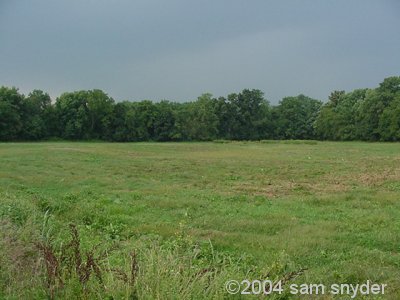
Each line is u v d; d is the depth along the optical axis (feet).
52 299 14.39
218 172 70.03
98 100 248.11
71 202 40.29
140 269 15.40
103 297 14.11
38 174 61.41
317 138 288.10
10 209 29.09
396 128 226.79
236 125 285.43
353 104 273.95
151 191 48.67
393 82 248.11
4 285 15.94
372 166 81.20
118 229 30.58
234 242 27.53
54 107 249.55
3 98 229.04
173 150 134.51
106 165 76.95
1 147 127.13
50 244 19.80
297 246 26.37
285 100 300.20
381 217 34.24
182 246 23.86
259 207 39.93
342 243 27.32
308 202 42.52
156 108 265.54
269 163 86.69
